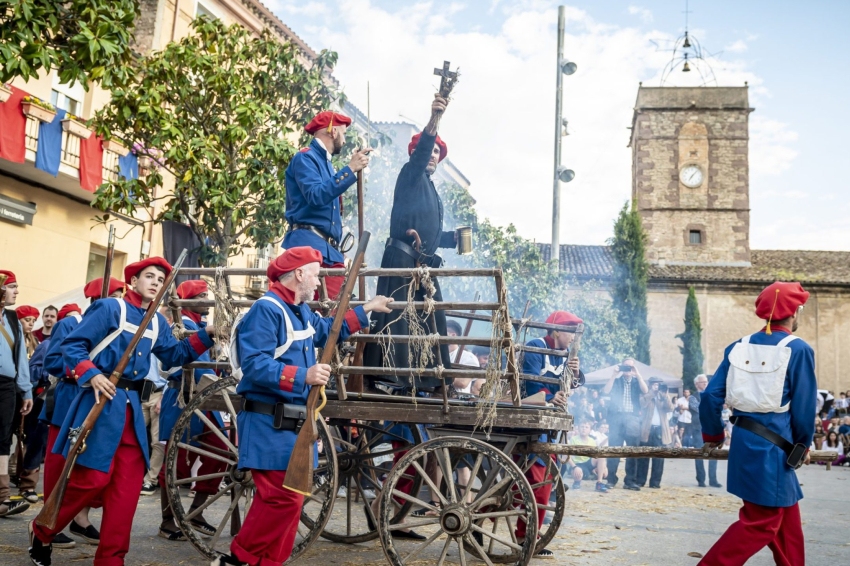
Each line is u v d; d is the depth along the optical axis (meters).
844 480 18.44
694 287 38.25
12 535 6.19
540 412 5.23
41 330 9.95
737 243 40.44
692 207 40.97
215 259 13.48
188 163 13.27
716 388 5.18
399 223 6.21
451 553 6.39
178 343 5.38
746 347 5.09
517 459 6.53
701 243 40.66
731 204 40.78
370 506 6.53
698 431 16.98
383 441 6.70
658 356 38.03
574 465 13.16
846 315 37.78
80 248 17.75
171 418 6.57
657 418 14.10
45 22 8.13
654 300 38.41
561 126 19.25
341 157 15.11
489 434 5.41
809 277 38.19
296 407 4.59
